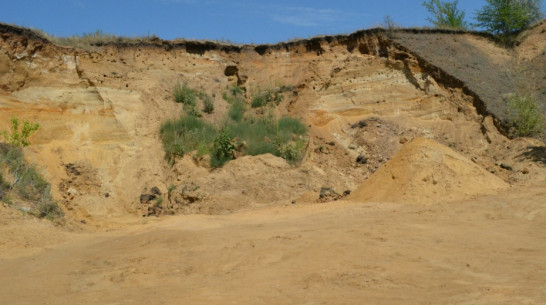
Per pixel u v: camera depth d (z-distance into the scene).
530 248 9.32
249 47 28.75
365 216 13.42
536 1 31.31
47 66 21.27
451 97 25.39
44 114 20.41
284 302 6.76
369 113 26.11
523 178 19.81
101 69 22.81
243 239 11.00
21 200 14.90
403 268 8.13
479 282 7.14
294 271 8.38
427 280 7.40
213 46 27.67
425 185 15.95
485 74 26.42
